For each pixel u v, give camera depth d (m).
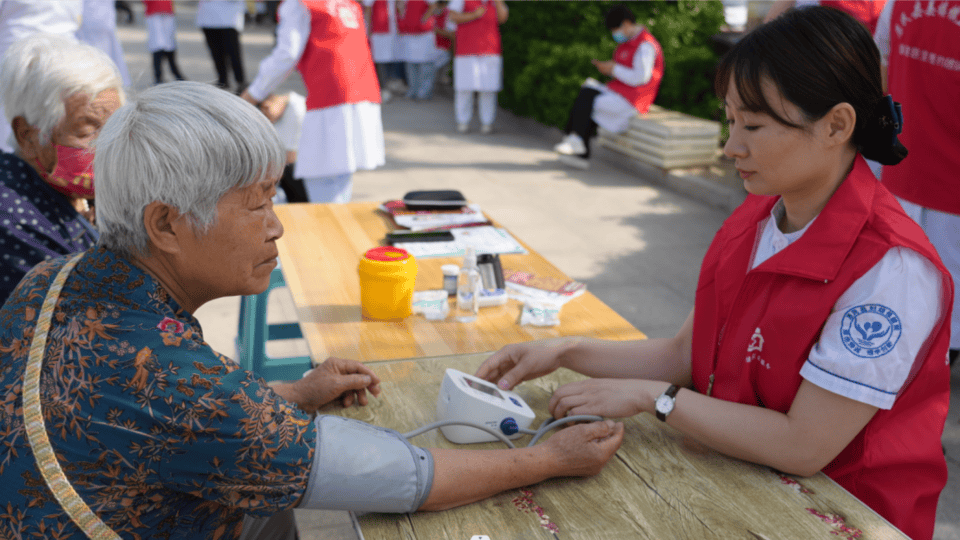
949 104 2.78
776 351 1.33
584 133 7.50
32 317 1.10
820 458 1.30
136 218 1.05
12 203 1.78
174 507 1.11
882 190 1.30
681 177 6.68
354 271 2.43
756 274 1.37
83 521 1.03
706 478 1.37
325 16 4.36
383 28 11.12
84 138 1.76
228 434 1.06
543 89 8.70
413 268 2.07
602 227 5.72
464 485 1.26
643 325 4.08
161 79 11.11
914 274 1.21
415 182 6.79
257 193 1.11
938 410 1.34
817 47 1.16
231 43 10.44
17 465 1.03
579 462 1.34
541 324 2.08
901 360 1.21
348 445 1.17
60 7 4.14
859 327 1.22
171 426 1.03
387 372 1.77
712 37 7.75
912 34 2.83
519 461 1.31
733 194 6.06
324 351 1.88
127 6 19.08
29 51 1.69
